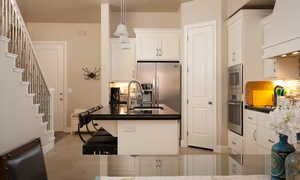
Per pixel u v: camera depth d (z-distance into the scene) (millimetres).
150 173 1207
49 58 7555
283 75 3873
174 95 5840
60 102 7555
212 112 5277
